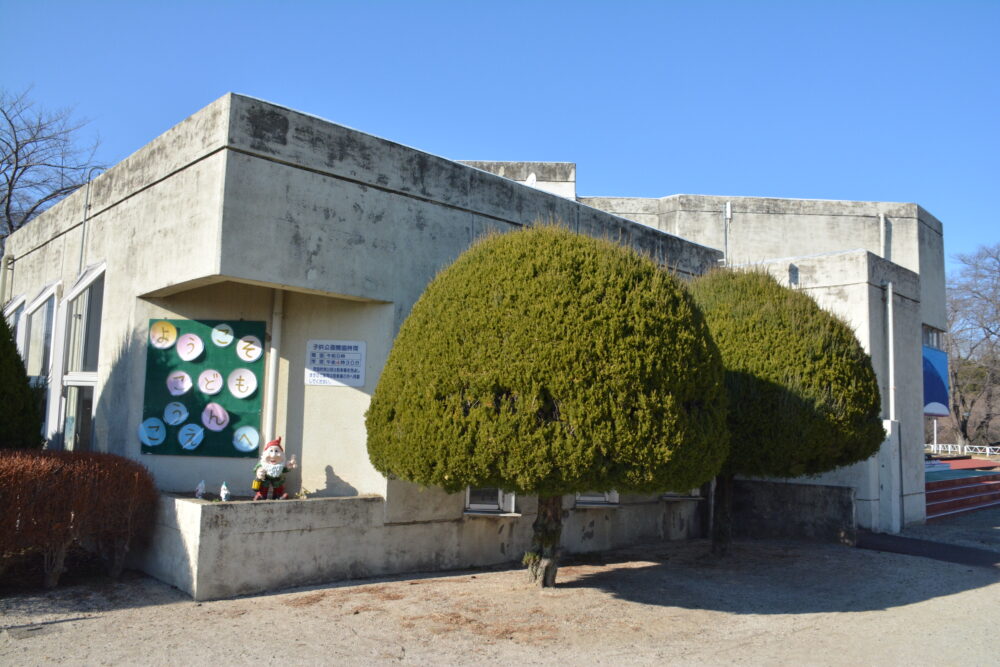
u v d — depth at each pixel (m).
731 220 22.27
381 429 7.00
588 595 7.41
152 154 8.48
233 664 5.14
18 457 6.77
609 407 6.11
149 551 7.52
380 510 8.02
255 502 7.10
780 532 11.82
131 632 5.76
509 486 6.30
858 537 11.39
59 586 6.98
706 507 12.45
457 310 6.67
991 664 5.72
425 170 8.88
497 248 6.99
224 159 7.16
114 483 7.02
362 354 8.40
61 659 5.13
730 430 9.31
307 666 5.16
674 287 6.92
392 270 8.43
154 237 8.27
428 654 5.52
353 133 8.21
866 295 13.05
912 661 5.75
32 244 12.23
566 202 10.65
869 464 12.57
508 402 6.20
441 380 6.48
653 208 22.88
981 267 38.56
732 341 9.55
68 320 10.21
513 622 6.39
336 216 7.98
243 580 6.96
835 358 9.31
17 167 20.92
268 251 7.40
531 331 6.27
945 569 9.48
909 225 22.16
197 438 8.38
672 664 5.52
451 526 8.70
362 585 7.54
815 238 22.22
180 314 8.59
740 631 6.45
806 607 7.39
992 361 37.81
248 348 8.52
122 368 8.71
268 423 8.35
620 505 10.88
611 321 6.30
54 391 10.16
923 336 21.52
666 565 9.36
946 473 18.55
